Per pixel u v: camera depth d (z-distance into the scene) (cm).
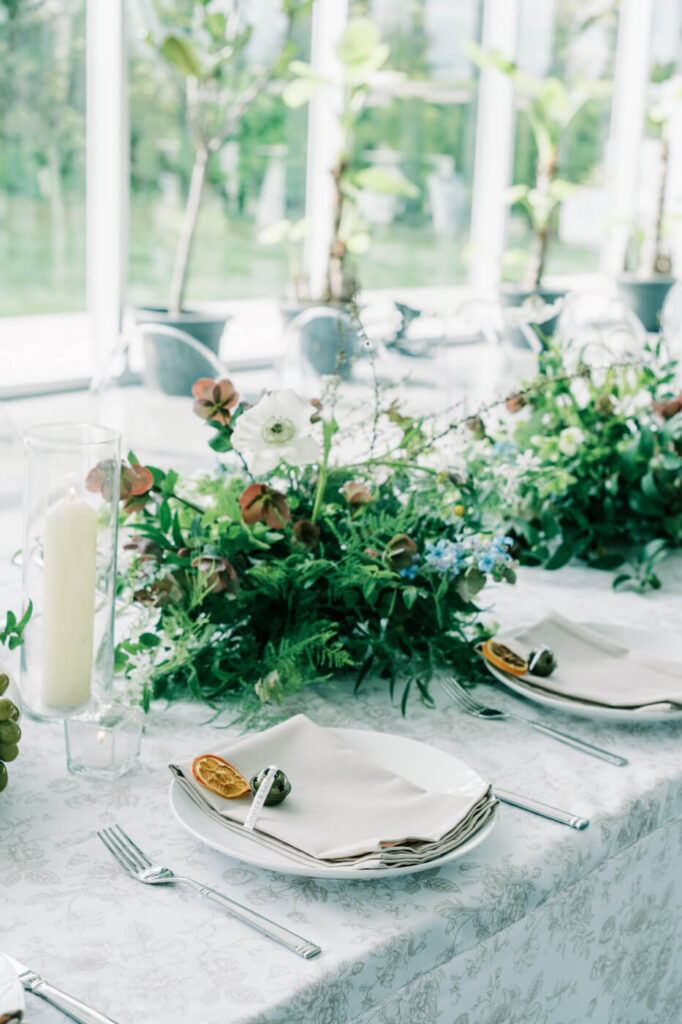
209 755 109
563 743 127
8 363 500
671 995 134
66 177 507
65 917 90
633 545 204
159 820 106
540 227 695
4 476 147
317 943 88
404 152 663
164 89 546
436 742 126
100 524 113
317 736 115
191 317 528
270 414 129
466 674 143
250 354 607
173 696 134
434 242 689
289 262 625
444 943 94
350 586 139
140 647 133
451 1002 97
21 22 476
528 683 136
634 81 776
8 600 147
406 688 134
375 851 94
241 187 591
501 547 141
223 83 566
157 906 92
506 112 690
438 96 668
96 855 100
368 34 563
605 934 117
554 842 106
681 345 255
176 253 575
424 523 151
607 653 147
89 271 524
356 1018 88
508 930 101
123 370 281
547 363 208
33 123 491
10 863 98
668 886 126
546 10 722
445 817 102
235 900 94
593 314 413
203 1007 80
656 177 793
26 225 500
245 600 137
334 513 142
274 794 103
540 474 190
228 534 137
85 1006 79
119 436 114
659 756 125
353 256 650
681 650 150
